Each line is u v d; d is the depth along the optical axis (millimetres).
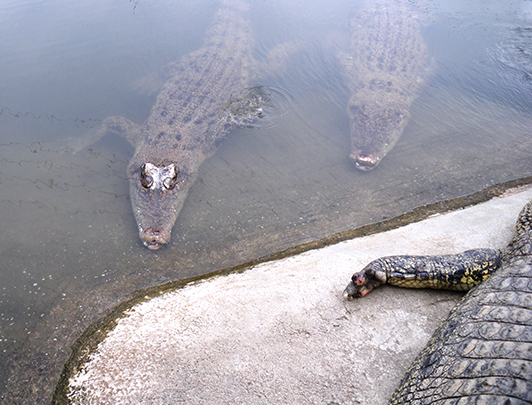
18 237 5387
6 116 7688
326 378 3092
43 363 3879
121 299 4625
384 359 3230
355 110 8406
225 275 4711
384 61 10320
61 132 7492
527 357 2262
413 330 3492
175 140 7461
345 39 11625
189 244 5504
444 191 6539
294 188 6570
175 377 3186
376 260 3975
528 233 4090
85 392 3238
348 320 3598
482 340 2557
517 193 6262
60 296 4652
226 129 7984
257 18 12609
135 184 6328
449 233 4938
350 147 7547
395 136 7863
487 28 12008
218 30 11477
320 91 9273
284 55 10664
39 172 6512
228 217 5984
